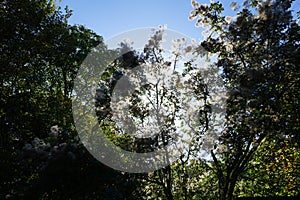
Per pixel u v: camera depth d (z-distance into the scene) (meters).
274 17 12.62
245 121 12.81
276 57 12.70
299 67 12.56
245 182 19.42
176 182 17.27
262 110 12.64
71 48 20.23
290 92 13.39
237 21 13.40
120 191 12.62
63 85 23.16
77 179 11.77
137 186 13.99
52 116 18.17
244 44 13.65
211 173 18.55
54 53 19.33
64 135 13.27
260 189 19.36
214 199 17.94
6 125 17.20
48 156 11.60
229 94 12.78
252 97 12.38
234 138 13.82
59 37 19.95
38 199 12.35
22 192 11.87
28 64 18.62
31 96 18.50
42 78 19.55
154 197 17.25
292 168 18.52
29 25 18.27
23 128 17.42
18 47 17.61
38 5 19.03
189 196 17.50
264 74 12.31
